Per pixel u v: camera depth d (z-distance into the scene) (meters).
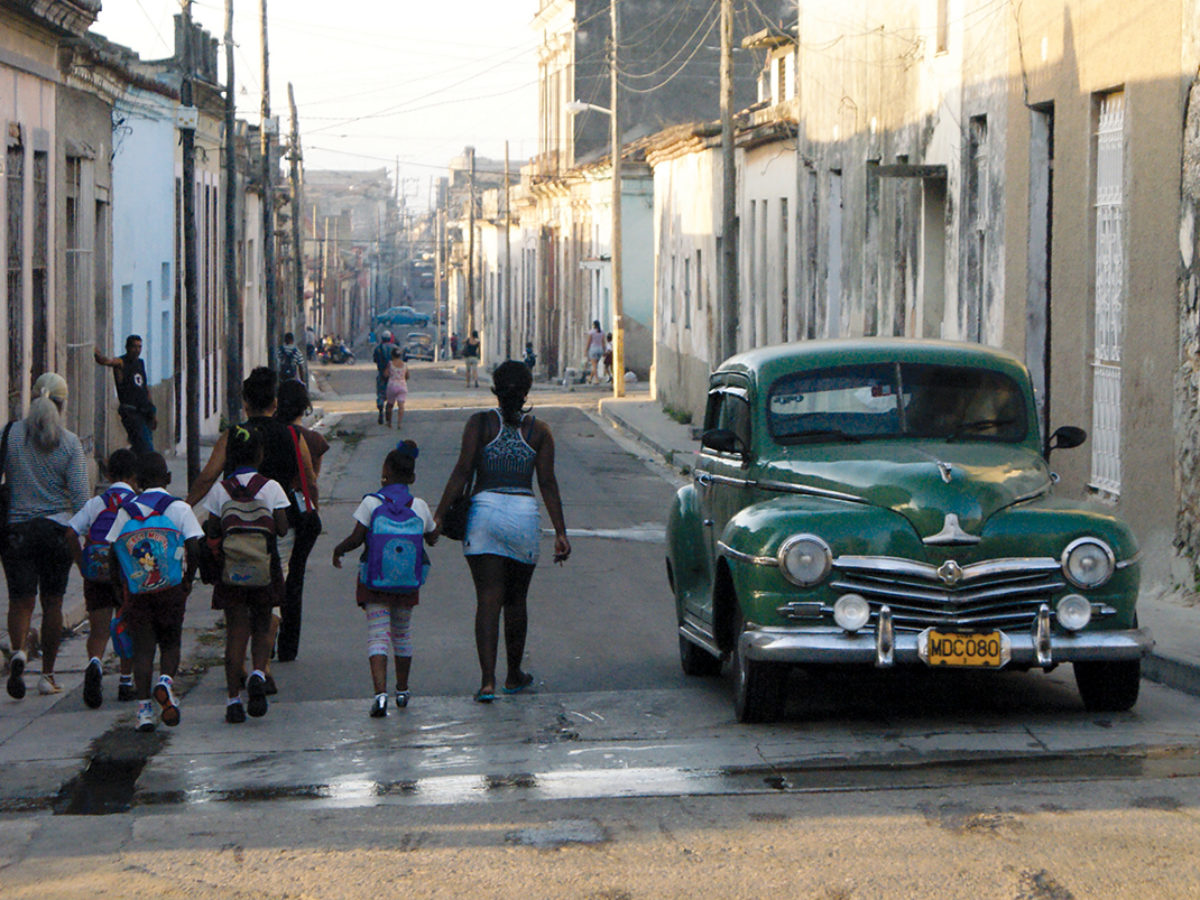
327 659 14.29
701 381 46.03
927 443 11.76
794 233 37.12
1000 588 10.37
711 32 75.56
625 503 28.47
